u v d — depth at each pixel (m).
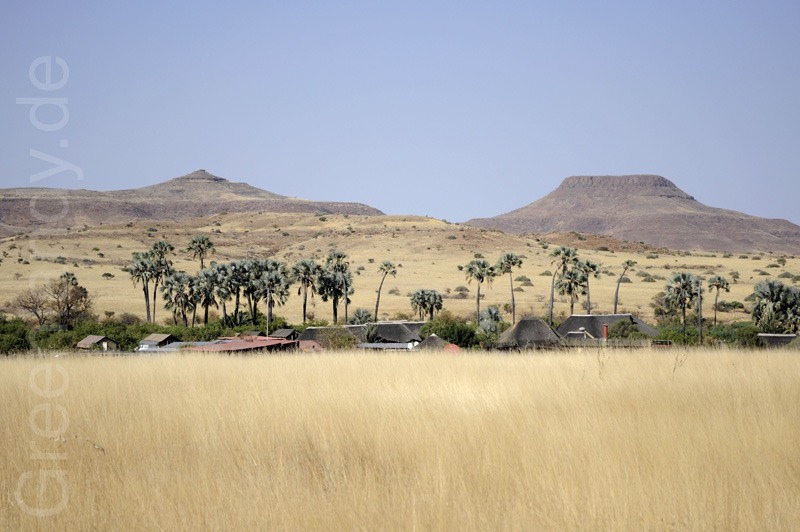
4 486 22.14
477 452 24.52
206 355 60.16
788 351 54.91
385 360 53.03
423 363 50.25
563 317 183.62
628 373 40.66
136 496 20.70
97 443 26.97
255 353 62.50
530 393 35.19
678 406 31.58
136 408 33.06
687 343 94.75
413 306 172.50
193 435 28.12
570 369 43.34
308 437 27.12
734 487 20.50
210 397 35.38
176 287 161.00
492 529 18.17
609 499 19.61
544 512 18.91
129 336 107.38
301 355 60.16
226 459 24.91
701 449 24.08
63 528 19.11
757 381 37.06
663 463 22.66
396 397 34.62
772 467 22.39
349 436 27.08
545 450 24.50
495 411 30.84
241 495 20.64
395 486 21.42
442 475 21.64
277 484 21.41
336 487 21.47
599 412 30.42
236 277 161.12
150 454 25.52
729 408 30.55
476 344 110.56
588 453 23.89
